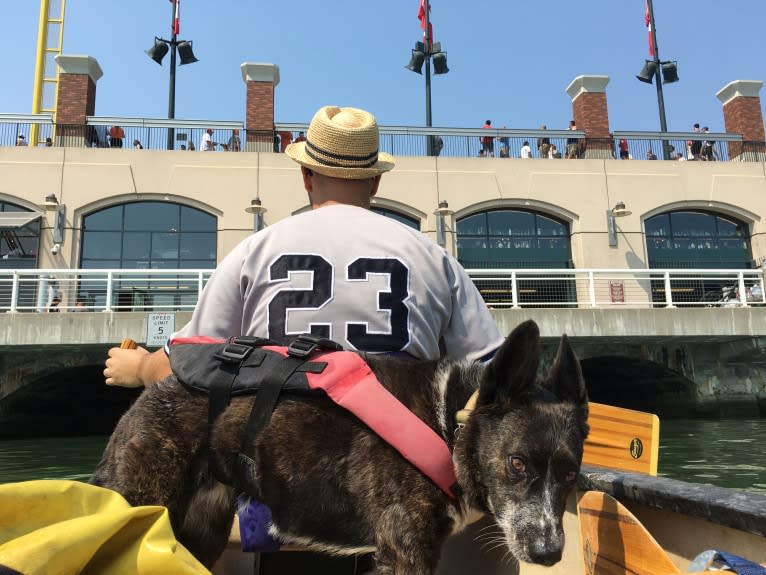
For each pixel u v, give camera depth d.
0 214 20.42
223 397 1.90
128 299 21.11
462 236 23.12
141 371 2.29
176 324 14.97
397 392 1.95
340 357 1.90
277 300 2.14
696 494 2.08
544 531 1.73
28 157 21.28
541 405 1.88
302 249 2.19
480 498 1.89
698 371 18.94
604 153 24.44
